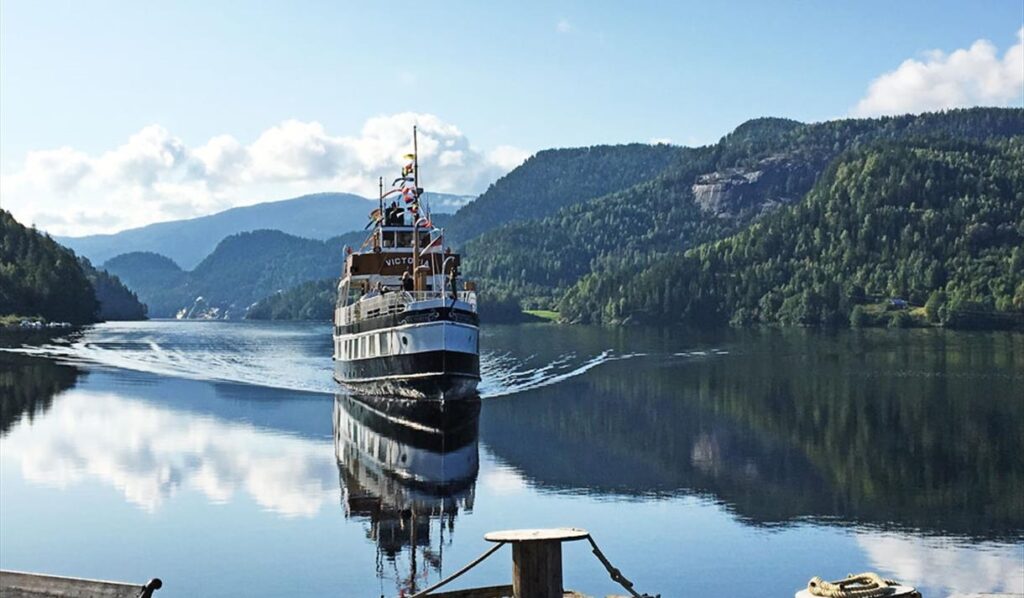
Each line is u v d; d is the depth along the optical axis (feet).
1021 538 147.74
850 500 173.17
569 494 175.52
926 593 123.34
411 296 293.02
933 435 246.68
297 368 447.83
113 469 193.47
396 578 125.49
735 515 161.58
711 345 641.81
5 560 134.92
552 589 75.10
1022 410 290.97
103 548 139.74
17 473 189.88
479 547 139.13
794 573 130.41
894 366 451.94
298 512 159.43
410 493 174.40
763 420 272.92
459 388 281.33
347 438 232.94
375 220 353.51
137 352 556.92
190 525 151.02
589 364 475.31
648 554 138.31
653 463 207.62
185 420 260.21
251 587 122.62
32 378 374.43
